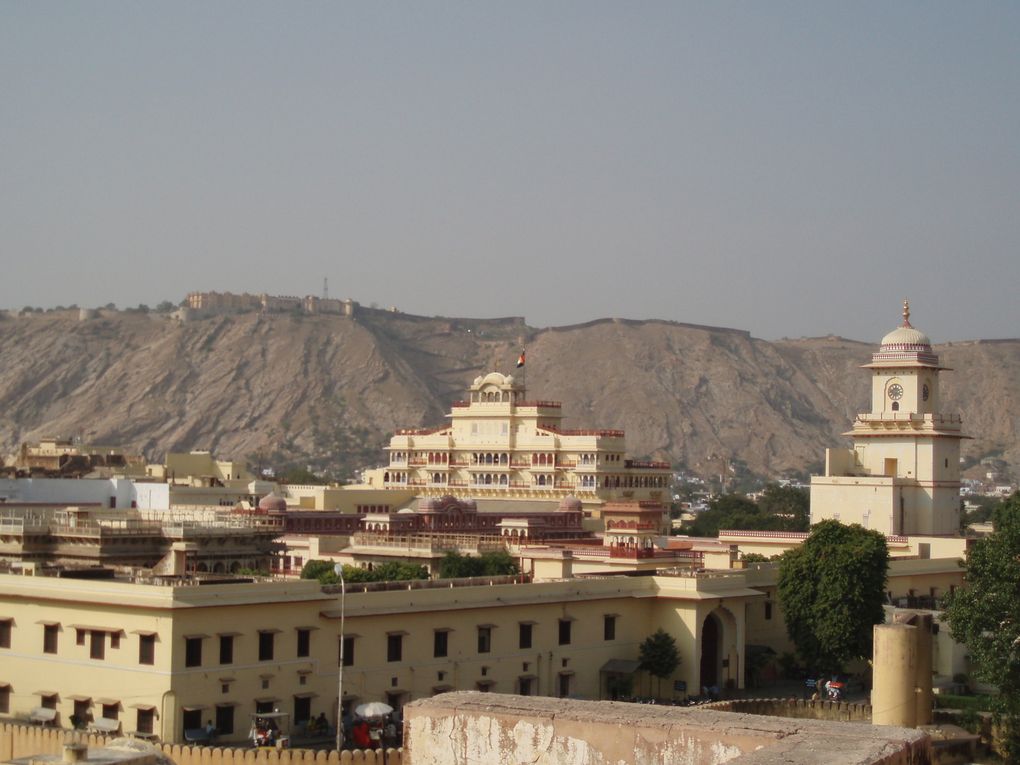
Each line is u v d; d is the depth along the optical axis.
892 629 106.62
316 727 95.75
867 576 127.06
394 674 101.88
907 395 176.00
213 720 91.31
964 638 107.12
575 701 39.78
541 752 37.69
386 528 177.12
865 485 170.88
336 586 101.75
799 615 128.25
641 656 119.19
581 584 116.88
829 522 130.00
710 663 125.25
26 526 131.38
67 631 94.56
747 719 36.84
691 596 120.19
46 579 96.62
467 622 107.06
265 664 94.38
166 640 89.62
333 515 186.88
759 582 134.00
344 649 99.25
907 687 106.19
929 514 172.38
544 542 169.25
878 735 34.41
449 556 148.88
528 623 111.25
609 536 148.00
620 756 36.78
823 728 35.53
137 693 90.50
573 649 115.06
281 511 182.00
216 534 132.50
